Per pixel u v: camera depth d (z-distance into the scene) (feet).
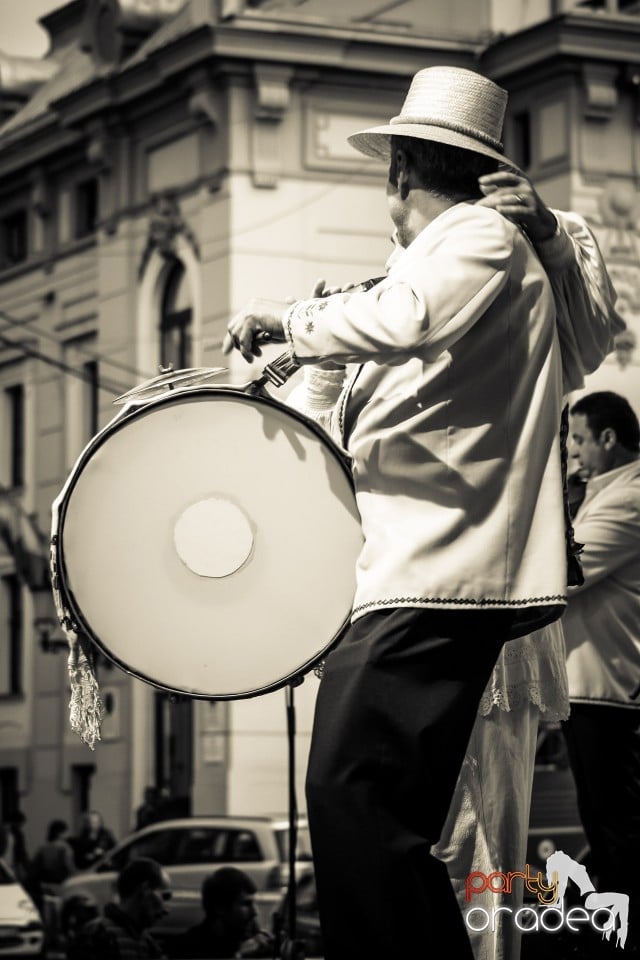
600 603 19.88
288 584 14.37
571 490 20.84
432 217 13.99
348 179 101.14
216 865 62.80
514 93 99.86
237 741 94.89
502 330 13.47
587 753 19.83
